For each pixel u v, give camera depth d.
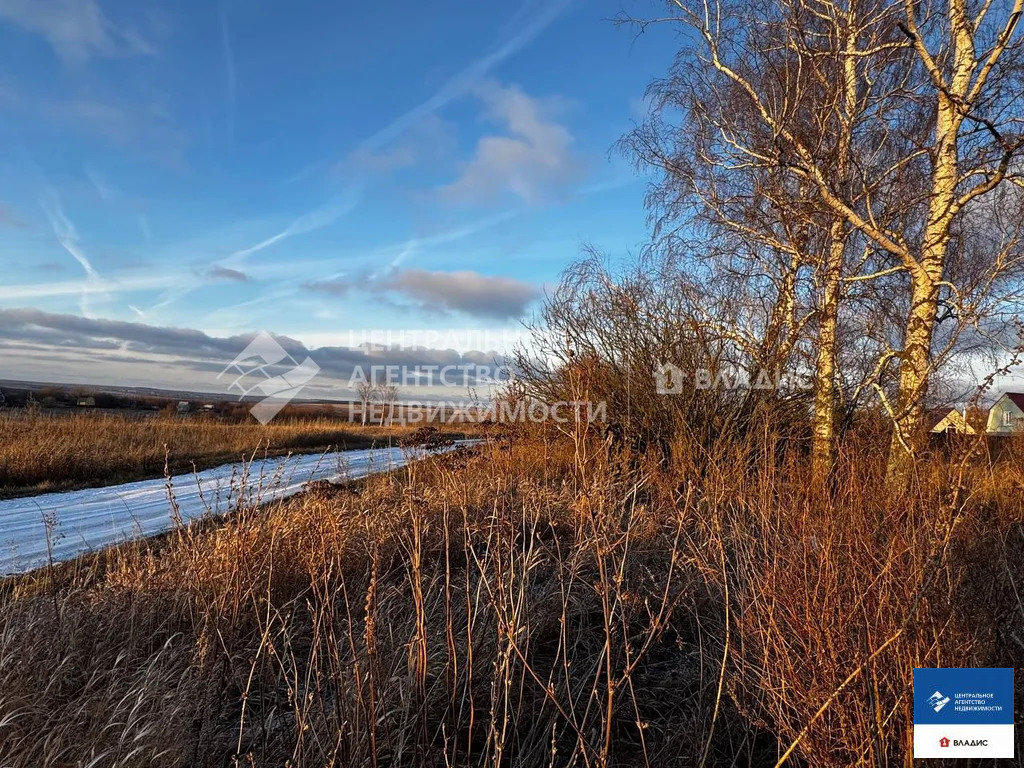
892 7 6.31
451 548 4.40
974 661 2.09
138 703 2.27
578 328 8.93
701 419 7.53
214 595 3.35
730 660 2.90
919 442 3.40
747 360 7.97
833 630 2.16
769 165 7.11
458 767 2.28
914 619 2.02
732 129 7.70
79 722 2.27
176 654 2.88
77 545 6.11
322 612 2.73
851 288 8.02
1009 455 5.37
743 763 2.46
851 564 2.31
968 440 3.08
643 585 3.67
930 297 6.21
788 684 2.27
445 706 2.61
